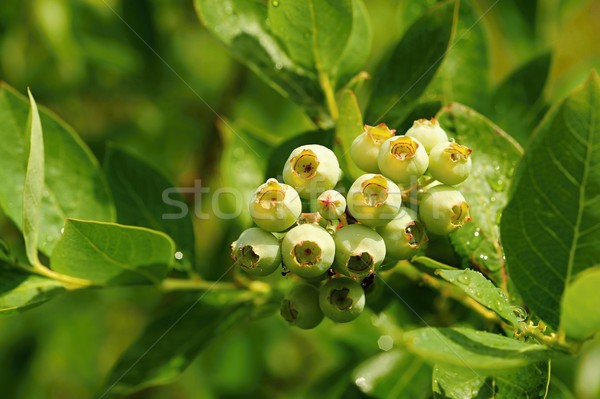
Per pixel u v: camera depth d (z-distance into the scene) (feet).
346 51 1.30
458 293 1.26
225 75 1.88
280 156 1.27
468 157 1.13
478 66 1.36
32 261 1.23
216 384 1.76
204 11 1.30
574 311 1.06
